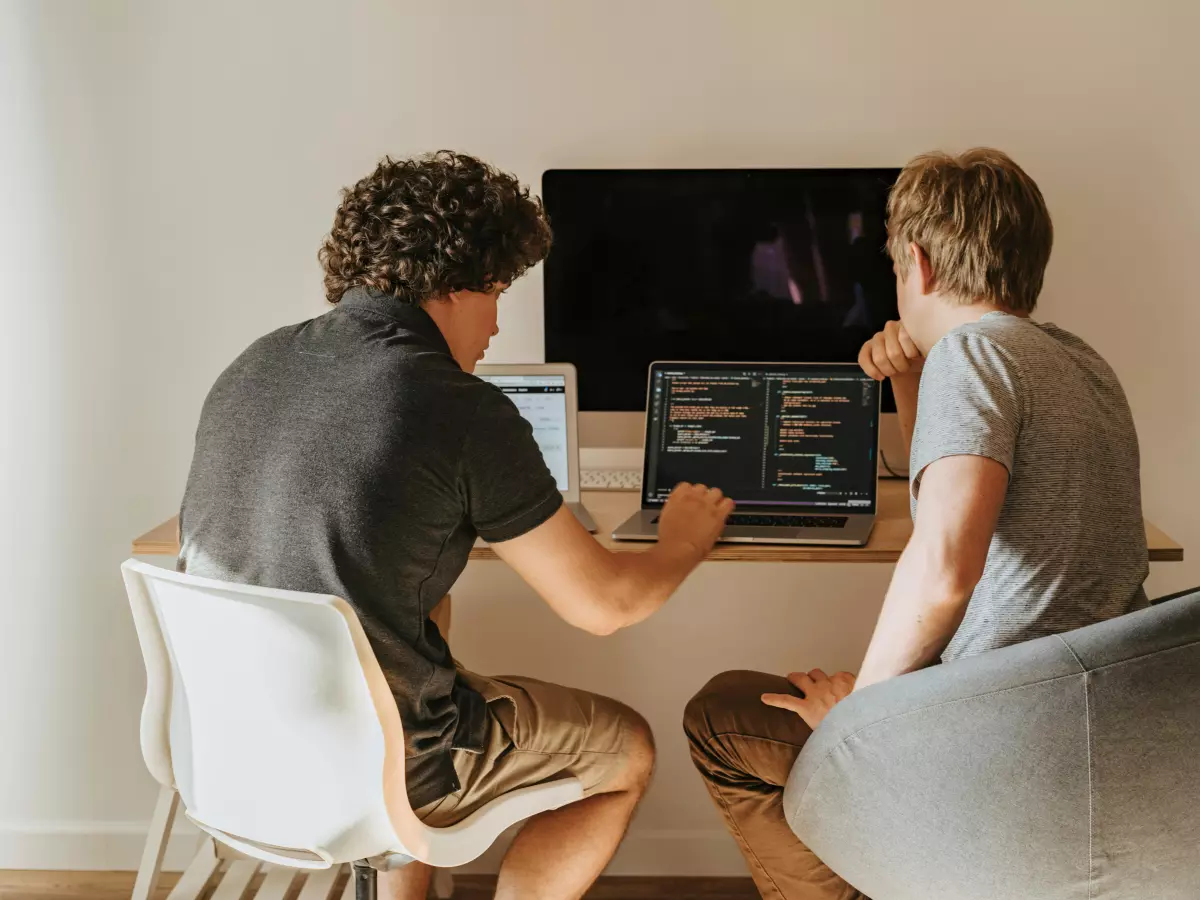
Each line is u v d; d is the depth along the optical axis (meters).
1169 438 2.04
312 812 1.22
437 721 1.29
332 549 1.17
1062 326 2.02
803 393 1.84
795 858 1.63
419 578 1.22
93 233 2.03
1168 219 1.97
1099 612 1.24
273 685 1.18
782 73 1.96
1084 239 1.98
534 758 1.46
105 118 1.99
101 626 2.17
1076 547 1.23
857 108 1.96
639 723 1.58
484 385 1.25
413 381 1.19
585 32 1.95
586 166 2.00
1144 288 1.99
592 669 2.21
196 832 2.22
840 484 1.81
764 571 2.17
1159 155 1.95
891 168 1.91
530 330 2.06
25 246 2.03
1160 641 1.11
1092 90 1.94
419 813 1.30
